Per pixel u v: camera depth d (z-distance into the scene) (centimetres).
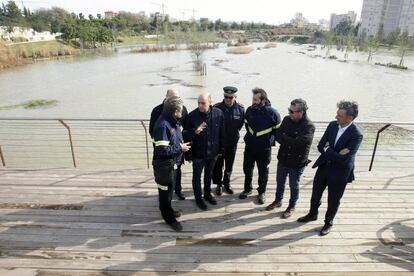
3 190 496
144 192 495
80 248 365
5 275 323
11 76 3712
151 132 447
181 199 477
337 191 377
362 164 1097
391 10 12112
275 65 4956
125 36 10312
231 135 463
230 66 4775
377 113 2122
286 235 393
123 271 331
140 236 388
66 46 7162
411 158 1163
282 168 426
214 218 429
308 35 15025
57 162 1090
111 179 539
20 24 7300
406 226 412
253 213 441
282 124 412
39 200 466
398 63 5353
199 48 5084
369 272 333
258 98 428
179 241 379
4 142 1316
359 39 9506
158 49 7844
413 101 2475
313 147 1270
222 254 358
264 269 336
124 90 2833
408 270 336
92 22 8856
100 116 1953
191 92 2739
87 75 3778
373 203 468
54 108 2169
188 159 437
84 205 455
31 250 361
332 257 355
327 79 3534
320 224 416
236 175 569
